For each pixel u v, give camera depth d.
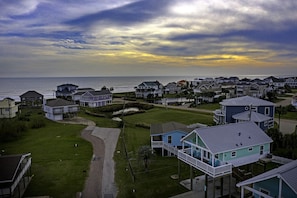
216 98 88.31
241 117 40.28
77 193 24.28
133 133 48.84
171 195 23.92
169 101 93.94
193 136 25.41
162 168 30.66
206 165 22.34
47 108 65.75
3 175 22.14
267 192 18.30
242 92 95.31
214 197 21.81
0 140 44.12
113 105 84.44
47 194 24.45
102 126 55.81
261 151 25.59
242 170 25.78
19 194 23.77
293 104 69.25
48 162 33.38
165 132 35.34
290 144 32.94
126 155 35.62
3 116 64.12
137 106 87.25
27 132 51.12
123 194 24.31
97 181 27.33
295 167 17.00
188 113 67.44
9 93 169.12
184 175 28.44
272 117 42.75
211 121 55.75
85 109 78.44
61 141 43.91
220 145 22.81
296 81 148.12
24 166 26.39
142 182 26.88
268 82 142.88
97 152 37.44
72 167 31.48
